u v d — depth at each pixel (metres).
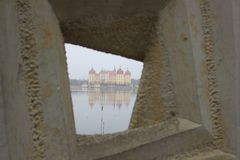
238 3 2.42
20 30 1.98
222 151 2.61
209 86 2.58
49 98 2.07
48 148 2.06
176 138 2.47
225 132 2.58
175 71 2.61
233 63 2.43
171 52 2.62
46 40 2.09
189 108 2.55
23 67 1.97
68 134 2.12
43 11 2.10
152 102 2.80
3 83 1.65
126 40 2.69
